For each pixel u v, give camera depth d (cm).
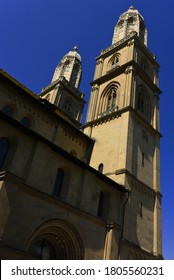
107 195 2900
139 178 3388
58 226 2169
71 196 2442
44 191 2228
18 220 1872
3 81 2898
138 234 2983
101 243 2447
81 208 2444
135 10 5819
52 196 2148
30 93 3322
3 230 1716
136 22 5506
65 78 6806
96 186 2738
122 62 4594
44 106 3203
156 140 4097
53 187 2370
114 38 5466
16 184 1906
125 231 2795
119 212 2881
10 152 2216
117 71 4469
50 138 3181
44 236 2175
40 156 2300
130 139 3488
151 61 5141
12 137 2267
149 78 4566
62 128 3403
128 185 3111
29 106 3117
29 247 1939
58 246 2266
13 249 1736
